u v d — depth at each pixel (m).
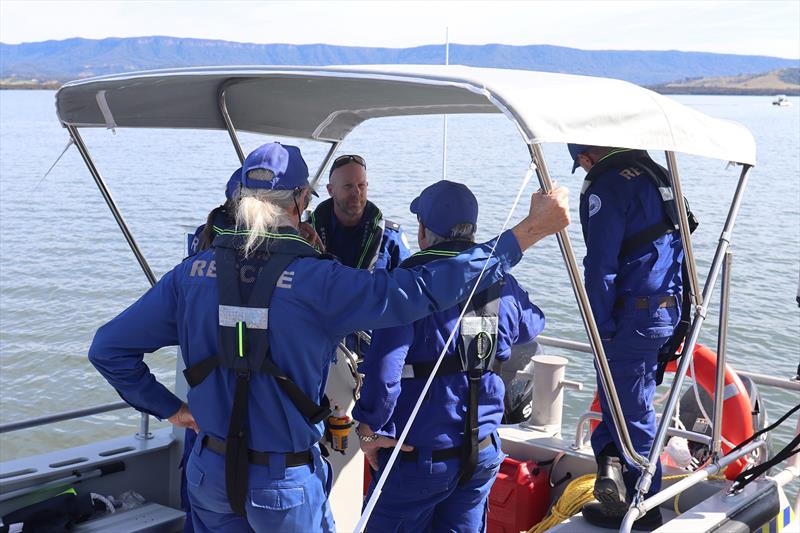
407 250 3.94
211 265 2.23
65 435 12.58
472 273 2.16
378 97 3.34
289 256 2.18
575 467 3.88
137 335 2.29
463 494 2.89
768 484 3.41
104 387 14.48
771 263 22.16
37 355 15.84
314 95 3.33
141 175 48.91
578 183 40.81
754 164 3.16
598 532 3.20
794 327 15.65
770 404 11.58
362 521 1.95
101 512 3.43
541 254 20.81
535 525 3.76
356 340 3.31
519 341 2.96
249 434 2.17
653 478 3.20
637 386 3.15
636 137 2.37
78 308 18.88
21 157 63.78
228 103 3.36
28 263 23.19
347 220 3.85
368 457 2.89
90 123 3.02
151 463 3.64
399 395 2.74
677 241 3.16
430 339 2.71
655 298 3.07
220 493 2.21
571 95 2.19
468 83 2.04
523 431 4.16
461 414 2.74
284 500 2.17
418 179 40.38
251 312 2.15
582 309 2.46
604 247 3.04
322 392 2.28
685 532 3.00
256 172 2.25
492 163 52.03
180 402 2.43
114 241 26.33
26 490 3.28
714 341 14.70
